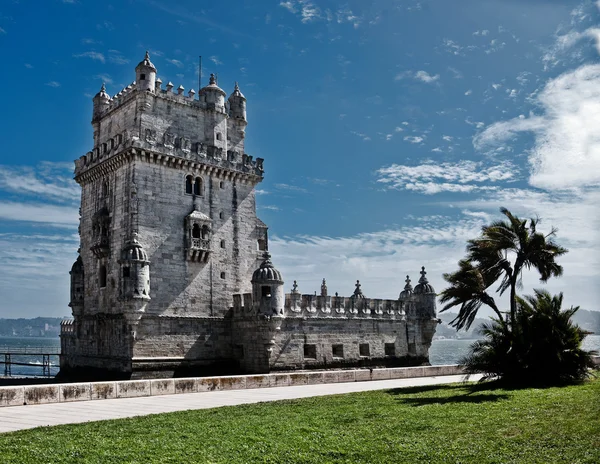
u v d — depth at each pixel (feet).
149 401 103.60
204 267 175.32
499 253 126.93
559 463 54.08
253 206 191.93
